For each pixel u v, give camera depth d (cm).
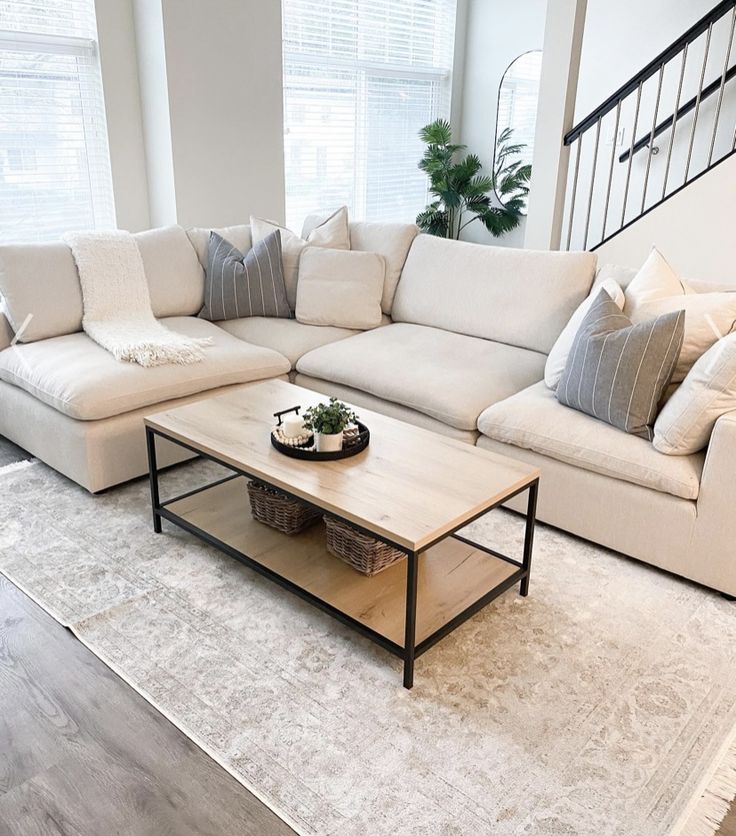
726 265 421
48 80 421
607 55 570
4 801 166
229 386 329
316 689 199
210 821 162
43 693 197
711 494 231
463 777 173
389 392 308
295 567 233
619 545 257
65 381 290
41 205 438
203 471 320
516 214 654
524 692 199
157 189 464
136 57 444
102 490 299
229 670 206
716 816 165
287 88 548
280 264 383
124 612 229
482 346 340
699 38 525
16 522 278
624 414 248
